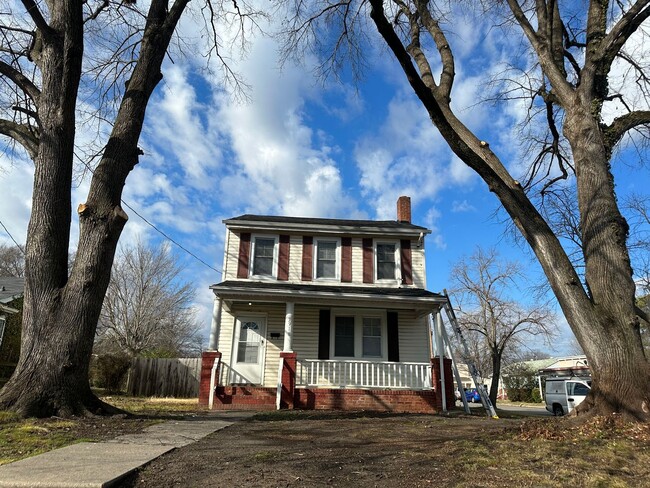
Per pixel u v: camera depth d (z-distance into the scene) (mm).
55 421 6309
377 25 6676
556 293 6559
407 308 13812
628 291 6188
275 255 15219
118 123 8289
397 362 13133
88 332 7184
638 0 6930
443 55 8766
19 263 42469
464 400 13039
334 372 12859
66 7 7863
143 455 4562
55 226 7508
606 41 7293
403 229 15469
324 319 14383
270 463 4402
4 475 3693
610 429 5281
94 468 3955
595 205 6746
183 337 35500
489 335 26453
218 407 12133
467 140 7641
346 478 3898
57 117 7773
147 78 8727
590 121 7234
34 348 6871
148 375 18812
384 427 7402
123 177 8086
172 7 9398
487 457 4430
